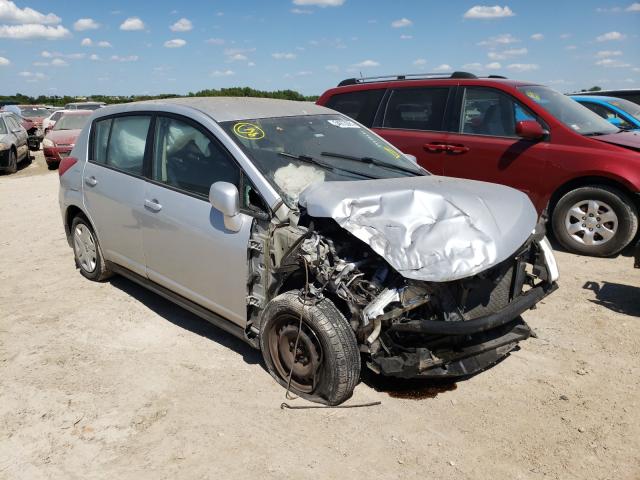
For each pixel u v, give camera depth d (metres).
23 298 5.54
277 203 3.68
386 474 3.02
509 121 6.86
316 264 3.48
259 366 4.14
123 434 3.40
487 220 3.52
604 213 6.30
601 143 6.30
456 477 2.99
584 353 4.26
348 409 3.57
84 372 4.11
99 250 5.63
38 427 3.48
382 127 7.84
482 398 3.69
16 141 17.42
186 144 4.39
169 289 4.62
